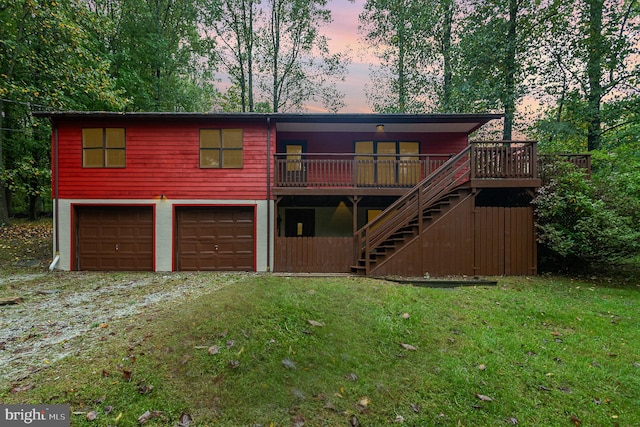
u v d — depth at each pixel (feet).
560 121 49.52
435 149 40.09
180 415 9.52
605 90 45.83
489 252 28.22
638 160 37.96
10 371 11.46
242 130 33.73
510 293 22.71
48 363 11.95
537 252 29.96
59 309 19.16
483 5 48.85
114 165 33.40
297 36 67.67
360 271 29.17
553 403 10.78
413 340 14.83
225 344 13.01
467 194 28.50
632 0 43.47
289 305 16.97
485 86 47.39
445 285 25.52
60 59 39.01
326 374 11.94
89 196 33.14
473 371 12.37
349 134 40.42
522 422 9.95
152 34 58.65
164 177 33.45
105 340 13.93
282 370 11.88
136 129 33.35
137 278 29.22
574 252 26.68
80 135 33.12
